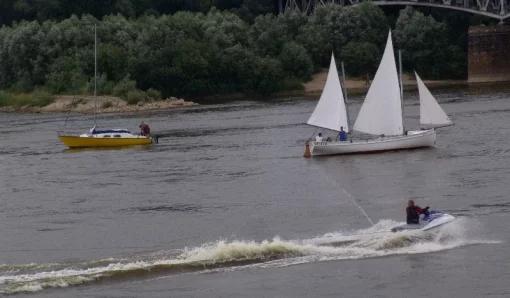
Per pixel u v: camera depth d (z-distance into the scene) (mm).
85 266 93938
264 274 89875
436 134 191125
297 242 99250
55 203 132250
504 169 143125
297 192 133375
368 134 190875
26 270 93062
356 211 117812
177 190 138375
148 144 199500
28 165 173500
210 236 107000
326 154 168875
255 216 117375
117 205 128625
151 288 87312
